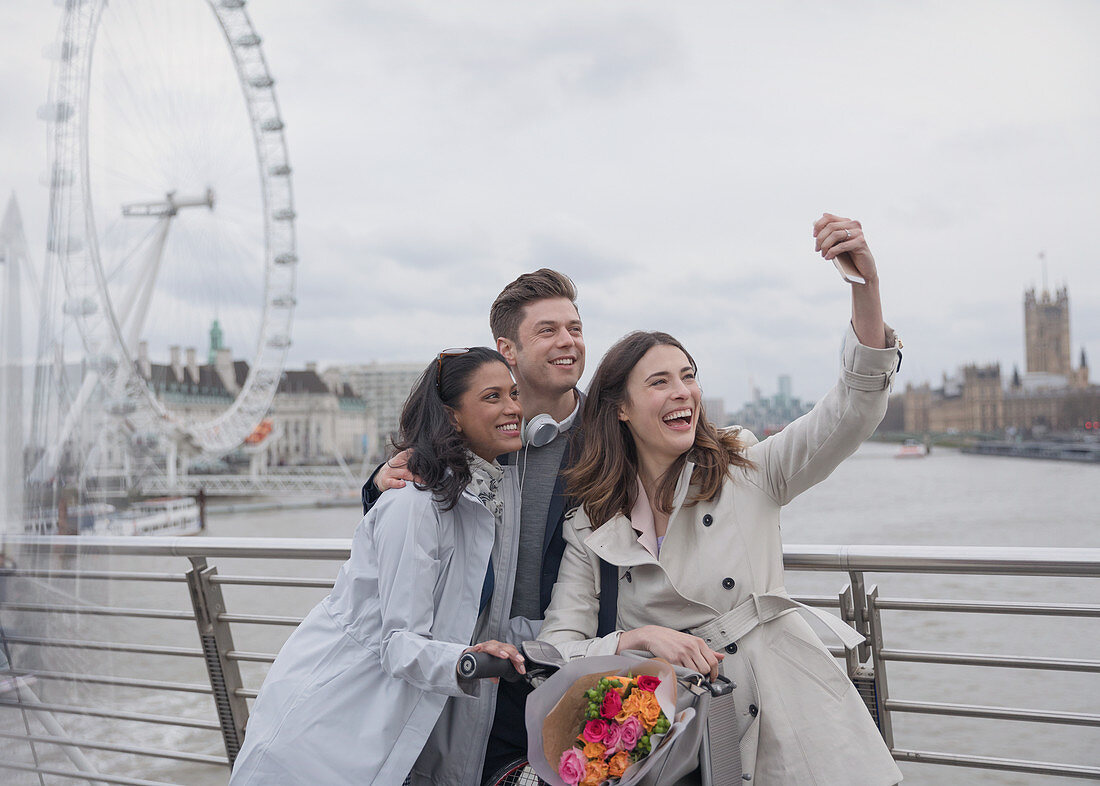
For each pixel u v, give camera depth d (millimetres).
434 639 1788
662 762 1549
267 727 1802
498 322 2451
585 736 1564
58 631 2125
